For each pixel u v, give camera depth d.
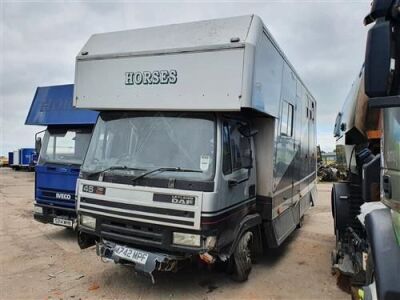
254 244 6.09
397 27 2.44
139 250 4.79
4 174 31.38
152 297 4.95
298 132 8.08
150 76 5.02
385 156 2.85
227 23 4.91
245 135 5.36
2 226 9.30
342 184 6.47
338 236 6.05
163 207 4.55
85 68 5.50
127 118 5.28
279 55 6.09
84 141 7.61
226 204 4.76
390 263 2.57
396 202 2.58
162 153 4.86
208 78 4.68
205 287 5.30
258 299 4.94
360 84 5.03
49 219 7.73
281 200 6.56
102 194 4.98
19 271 5.93
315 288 5.38
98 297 4.93
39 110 8.52
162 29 5.28
